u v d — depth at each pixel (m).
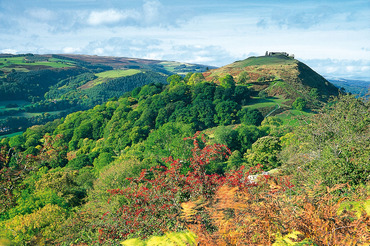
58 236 11.05
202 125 81.31
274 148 34.75
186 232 5.55
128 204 10.20
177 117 83.00
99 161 48.09
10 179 20.02
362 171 6.70
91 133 99.69
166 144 34.22
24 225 11.75
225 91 87.94
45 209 13.90
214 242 4.42
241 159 41.72
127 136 80.38
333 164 7.30
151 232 7.85
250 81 107.75
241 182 8.07
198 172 9.64
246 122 75.69
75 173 37.84
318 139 12.96
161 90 124.81
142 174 11.30
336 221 3.96
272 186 6.48
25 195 18.70
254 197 5.56
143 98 116.50
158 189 9.52
